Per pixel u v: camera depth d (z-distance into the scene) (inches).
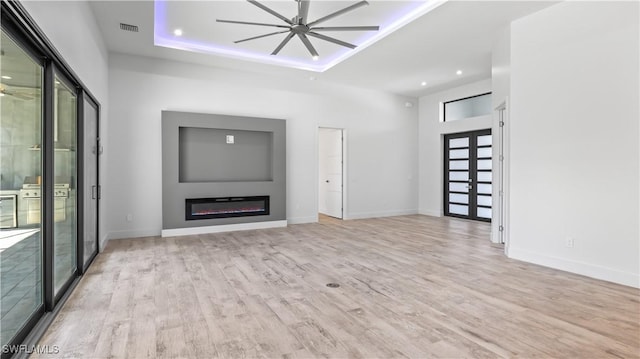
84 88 142.4
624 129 135.3
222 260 171.5
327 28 150.2
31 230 101.2
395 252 188.9
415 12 174.4
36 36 86.7
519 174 172.2
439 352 85.2
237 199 257.3
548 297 122.1
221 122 251.0
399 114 343.3
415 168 354.3
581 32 147.5
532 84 166.2
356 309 111.6
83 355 83.1
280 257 177.8
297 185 289.6
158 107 234.8
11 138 97.3
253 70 263.6
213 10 173.3
